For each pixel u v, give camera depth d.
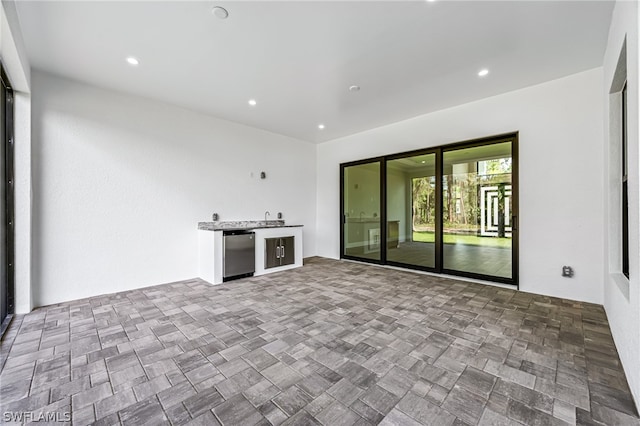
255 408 1.49
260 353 2.06
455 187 4.28
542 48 2.69
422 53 2.77
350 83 3.43
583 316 2.74
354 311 2.91
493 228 3.93
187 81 3.37
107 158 3.54
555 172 3.34
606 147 2.79
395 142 4.97
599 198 3.07
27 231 2.87
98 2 2.05
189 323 2.61
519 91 3.59
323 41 2.58
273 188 5.59
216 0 2.05
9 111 2.80
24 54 2.54
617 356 1.98
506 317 2.73
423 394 1.59
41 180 3.07
